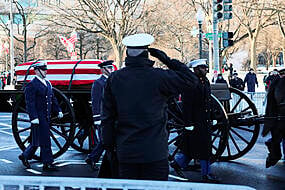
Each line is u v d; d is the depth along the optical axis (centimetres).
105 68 679
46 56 4906
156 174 312
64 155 834
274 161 661
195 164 705
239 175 653
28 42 5047
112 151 336
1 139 1050
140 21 2555
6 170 698
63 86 777
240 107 1039
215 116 666
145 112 312
